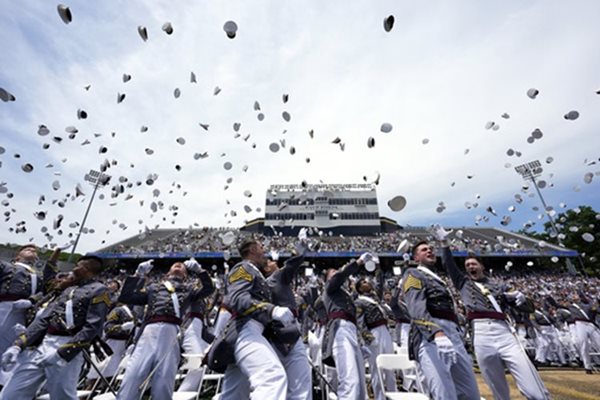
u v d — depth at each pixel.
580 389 5.51
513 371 2.99
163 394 3.10
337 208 44.59
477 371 6.98
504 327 3.19
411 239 33.66
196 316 5.38
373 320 5.14
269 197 44.41
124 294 3.77
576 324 7.57
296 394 2.44
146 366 3.16
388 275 24.94
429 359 2.64
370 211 44.56
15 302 3.97
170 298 3.61
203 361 2.38
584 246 29.72
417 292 2.92
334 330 3.48
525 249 28.61
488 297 3.40
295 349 2.65
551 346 8.73
